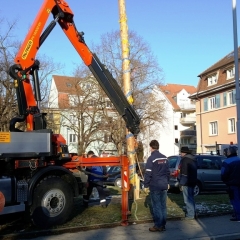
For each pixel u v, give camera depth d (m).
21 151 8.01
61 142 9.30
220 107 47.84
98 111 39.78
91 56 10.20
